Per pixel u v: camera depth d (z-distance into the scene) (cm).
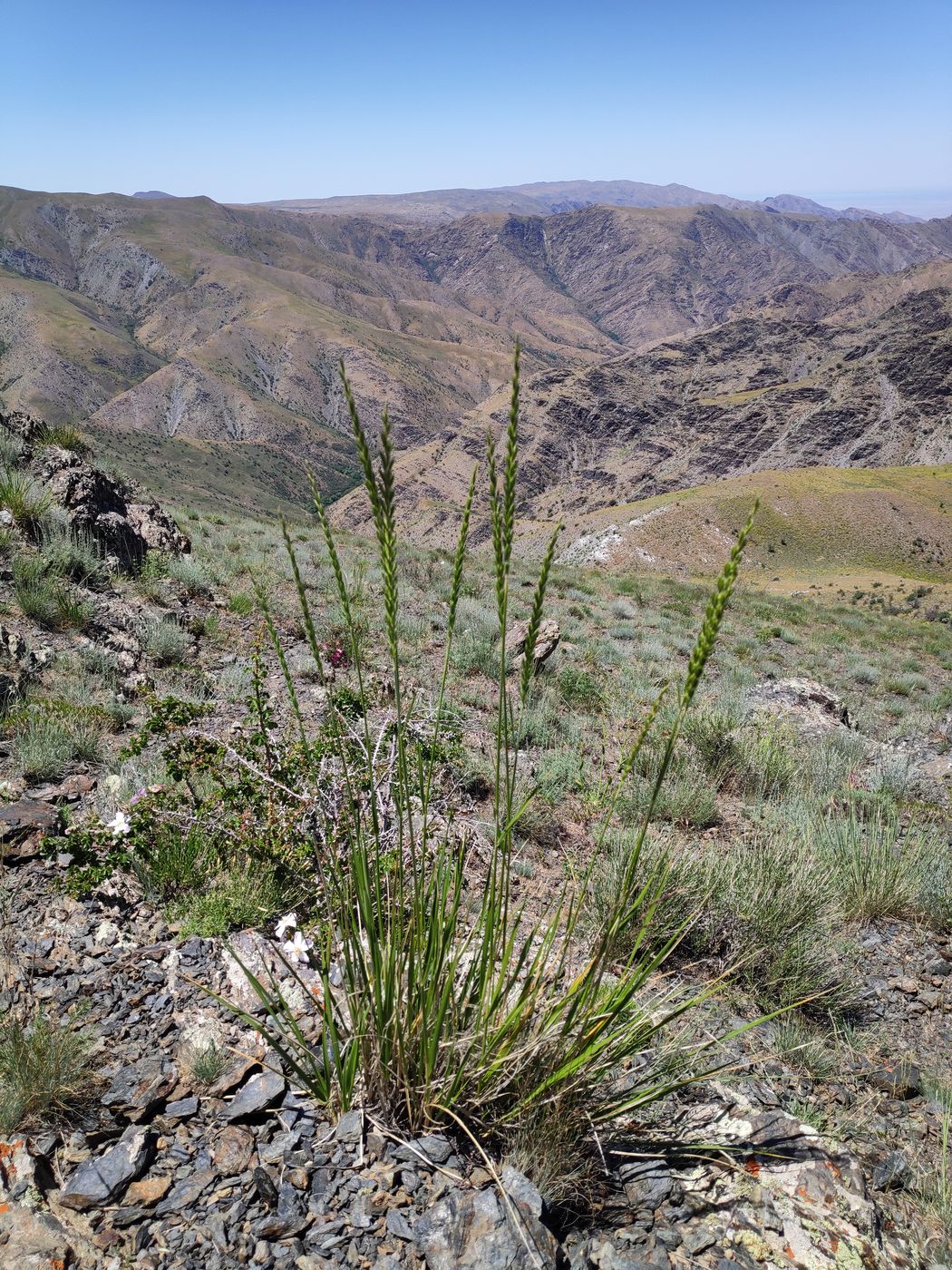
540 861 582
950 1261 296
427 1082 288
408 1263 252
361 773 443
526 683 226
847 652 2314
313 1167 283
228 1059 335
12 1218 259
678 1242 275
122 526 1154
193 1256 253
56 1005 359
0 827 472
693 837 685
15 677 695
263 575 1390
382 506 210
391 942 281
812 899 526
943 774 1116
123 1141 290
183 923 414
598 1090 322
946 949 604
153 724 509
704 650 210
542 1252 253
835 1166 323
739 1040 435
